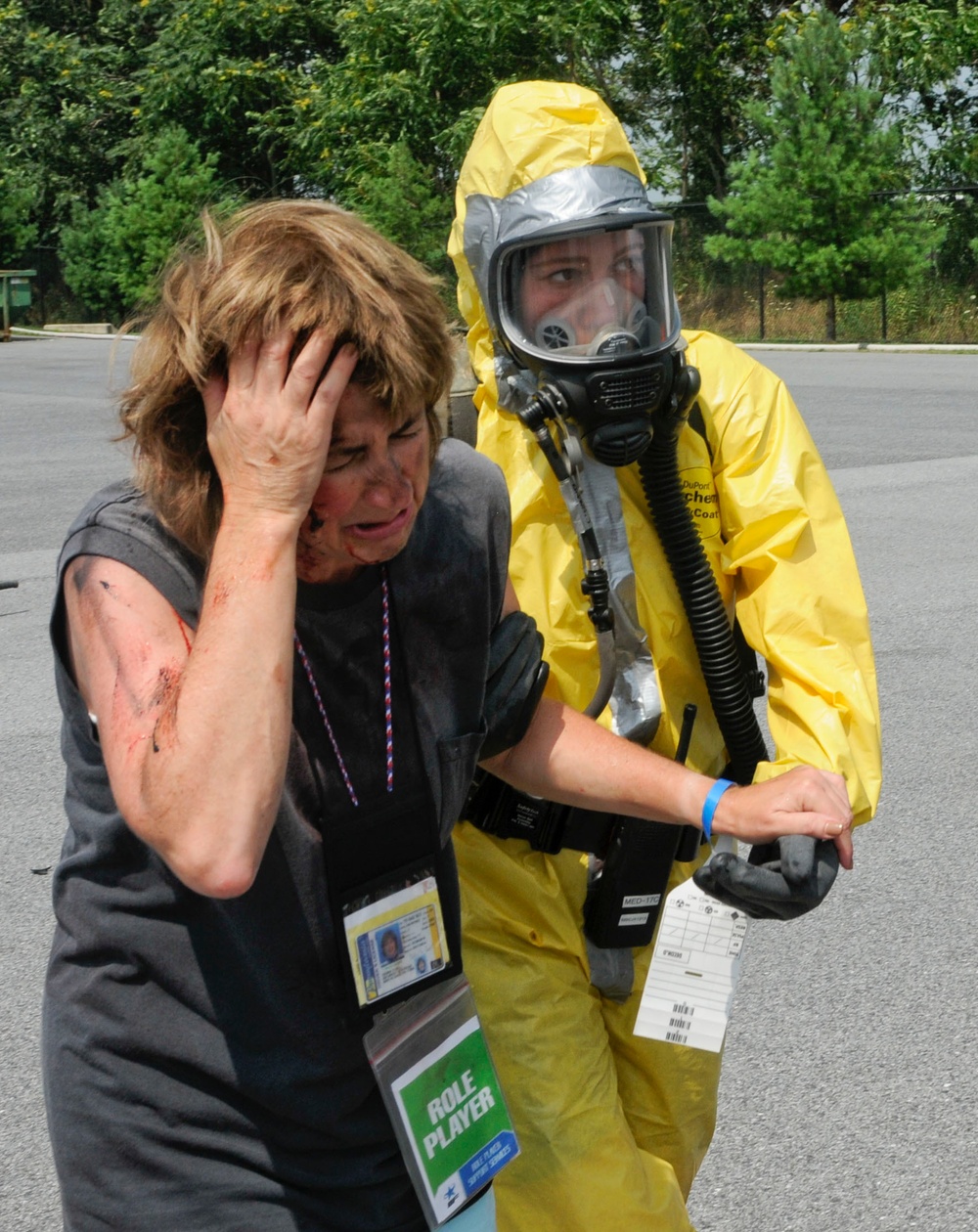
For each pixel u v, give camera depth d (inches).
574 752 69.9
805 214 941.2
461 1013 62.9
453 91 1167.0
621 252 79.0
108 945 57.0
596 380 77.0
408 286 51.3
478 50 1130.0
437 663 59.9
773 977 138.7
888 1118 116.8
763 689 88.4
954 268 985.5
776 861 67.7
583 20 1104.2
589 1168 78.6
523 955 81.0
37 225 1473.9
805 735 77.7
